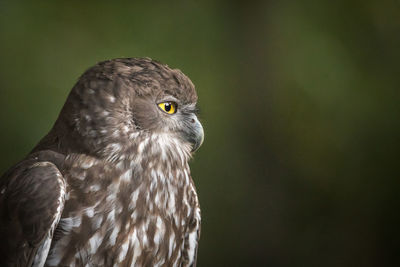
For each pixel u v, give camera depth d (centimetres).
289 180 1305
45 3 1273
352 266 1288
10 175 653
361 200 1292
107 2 1292
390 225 1284
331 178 1299
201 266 1286
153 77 673
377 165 1288
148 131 668
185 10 1323
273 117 1308
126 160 651
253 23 1341
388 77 1302
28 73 1213
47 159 653
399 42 1327
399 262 1280
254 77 1318
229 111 1296
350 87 1291
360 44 1331
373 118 1288
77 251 629
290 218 1305
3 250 620
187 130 703
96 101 652
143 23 1288
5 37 1234
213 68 1292
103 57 1240
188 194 705
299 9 1356
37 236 612
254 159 1298
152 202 660
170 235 677
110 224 636
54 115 1191
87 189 637
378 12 1351
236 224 1296
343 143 1290
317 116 1296
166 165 677
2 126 1176
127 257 644
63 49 1239
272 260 1294
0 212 632
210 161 1292
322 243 1297
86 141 650
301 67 1307
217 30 1323
